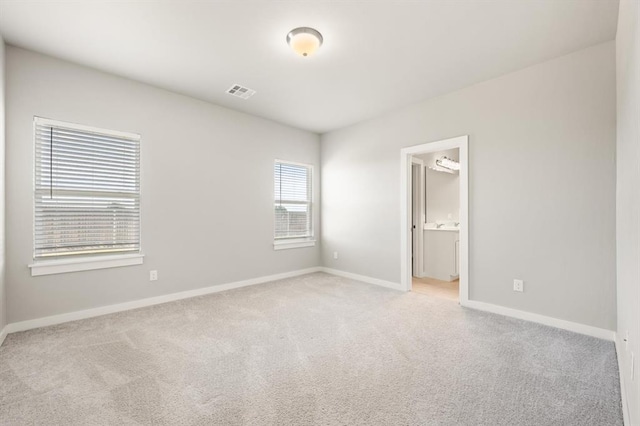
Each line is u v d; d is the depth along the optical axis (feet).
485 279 10.25
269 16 6.98
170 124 11.26
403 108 12.86
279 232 15.26
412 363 6.65
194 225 11.95
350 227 15.29
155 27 7.41
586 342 7.69
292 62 9.13
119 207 10.16
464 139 10.73
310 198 16.81
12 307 8.20
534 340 7.82
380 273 13.85
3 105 7.85
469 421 4.78
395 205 13.24
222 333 8.29
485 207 10.23
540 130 9.04
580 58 8.32
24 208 8.39
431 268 15.89
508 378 6.04
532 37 7.76
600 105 8.01
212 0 6.43
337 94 11.49
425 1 6.43
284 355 7.04
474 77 10.02
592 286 8.13
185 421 4.77
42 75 8.67
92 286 9.53
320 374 6.20
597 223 8.05
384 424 4.71
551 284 8.84
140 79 10.30
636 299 4.03
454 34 7.65
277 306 10.68
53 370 6.31
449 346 7.49
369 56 8.73
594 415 4.94
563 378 6.03
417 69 9.50
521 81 9.43
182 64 9.27
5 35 7.73
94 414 4.94
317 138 16.90
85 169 9.49
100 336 8.04
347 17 7.00
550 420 4.82
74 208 9.30
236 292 12.55
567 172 8.55
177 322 9.10
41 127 8.75
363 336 8.11
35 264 8.48
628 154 5.16
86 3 6.50
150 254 10.78
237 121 13.32
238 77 10.12
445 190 18.04
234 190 13.24
